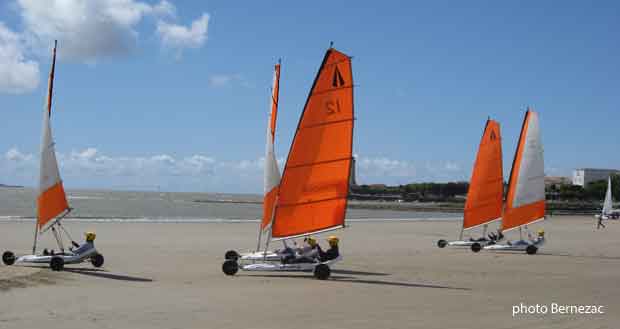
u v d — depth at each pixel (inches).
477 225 1416.1
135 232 1717.5
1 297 557.9
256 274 796.6
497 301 611.2
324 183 784.9
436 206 7500.0
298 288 673.6
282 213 783.7
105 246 1245.7
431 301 601.6
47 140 838.5
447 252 1270.9
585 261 1106.7
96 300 562.6
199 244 1369.3
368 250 1305.4
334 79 783.7
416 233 2060.8
